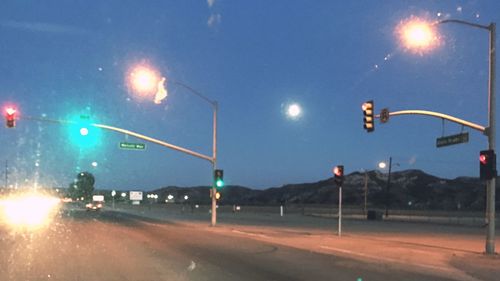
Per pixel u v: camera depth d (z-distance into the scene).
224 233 33.12
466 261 19.52
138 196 149.12
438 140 23.91
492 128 21.94
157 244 24.09
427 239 30.86
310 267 16.84
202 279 13.85
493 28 21.81
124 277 13.99
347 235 33.09
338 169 31.98
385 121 25.58
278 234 32.81
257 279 14.10
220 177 41.97
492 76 21.97
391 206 124.06
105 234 29.80
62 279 13.62
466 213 88.31
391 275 15.46
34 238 26.44
